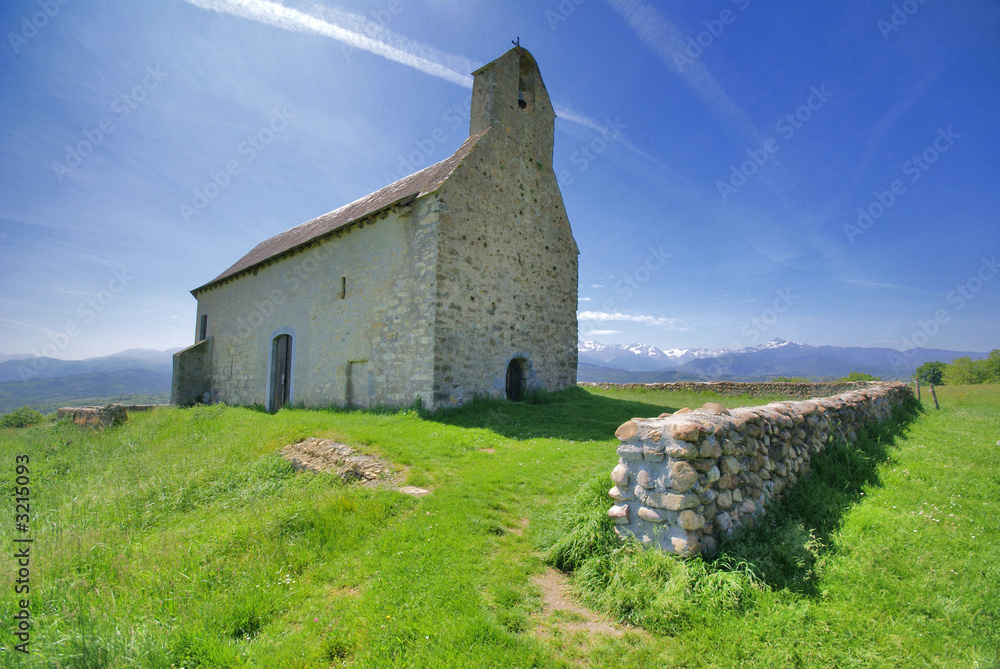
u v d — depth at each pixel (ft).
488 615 10.41
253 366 59.62
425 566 12.55
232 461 24.62
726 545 12.32
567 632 10.12
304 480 20.58
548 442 27.12
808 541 12.83
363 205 56.54
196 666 8.98
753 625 9.77
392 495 17.83
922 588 11.00
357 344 43.52
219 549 13.65
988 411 43.32
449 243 37.42
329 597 11.51
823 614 10.07
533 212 47.96
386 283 40.93
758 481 14.90
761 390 64.49
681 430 12.23
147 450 31.89
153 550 13.88
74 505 18.86
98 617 10.34
